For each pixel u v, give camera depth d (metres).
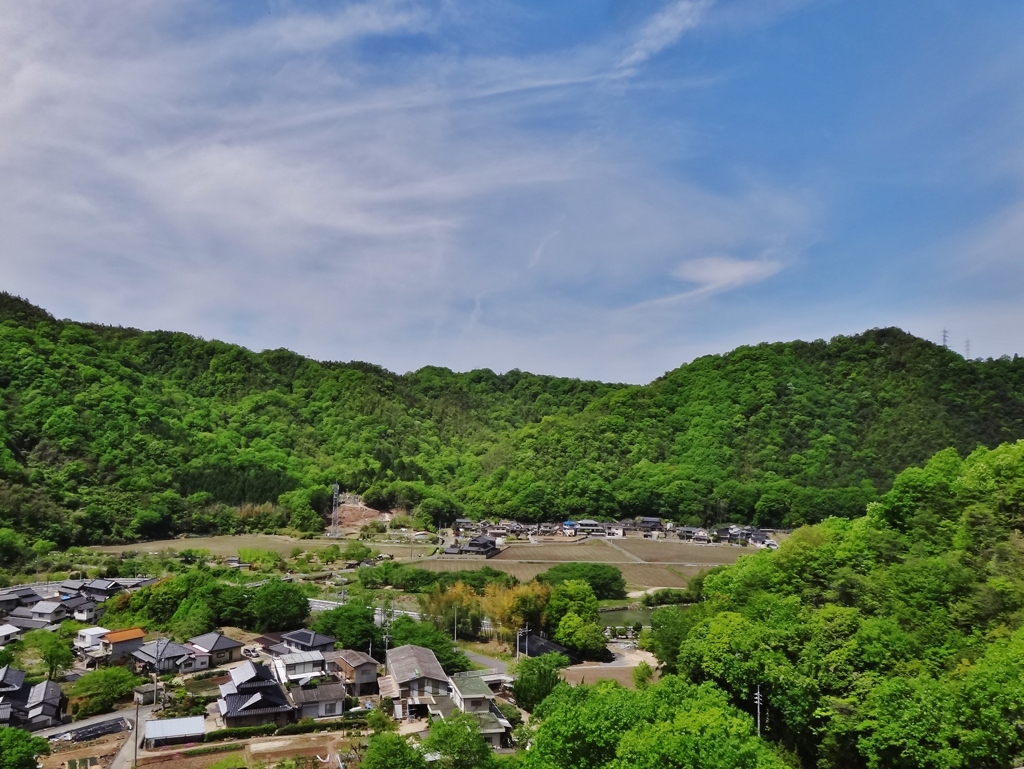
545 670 78.31
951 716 47.38
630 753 42.91
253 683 75.00
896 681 51.69
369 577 140.62
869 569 71.75
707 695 54.50
